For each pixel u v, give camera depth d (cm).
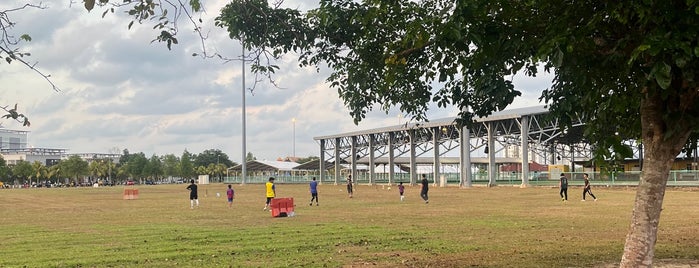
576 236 1642
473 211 2698
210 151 19838
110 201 4362
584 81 763
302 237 1664
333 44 980
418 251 1372
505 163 9462
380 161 9931
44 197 5384
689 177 4772
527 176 5781
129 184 12962
